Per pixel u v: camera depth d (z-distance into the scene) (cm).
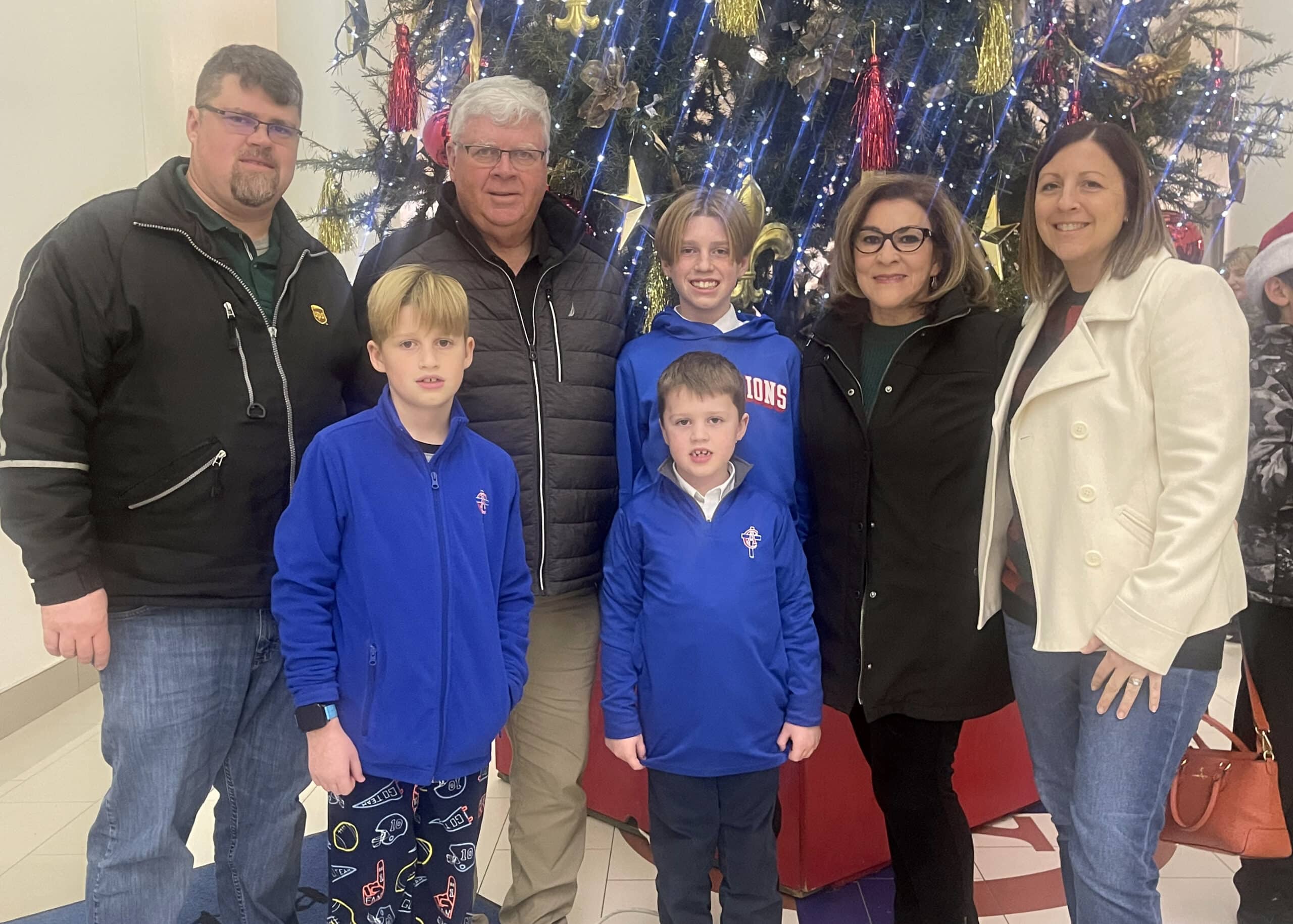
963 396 141
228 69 131
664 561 145
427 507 134
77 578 125
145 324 129
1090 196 121
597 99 189
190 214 133
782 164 210
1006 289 212
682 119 204
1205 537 109
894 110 198
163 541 133
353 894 136
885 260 141
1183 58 217
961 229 145
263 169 133
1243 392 112
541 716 168
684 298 162
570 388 158
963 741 212
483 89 152
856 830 197
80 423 128
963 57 196
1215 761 146
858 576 146
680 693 142
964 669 140
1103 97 223
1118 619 112
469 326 153
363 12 236
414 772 133
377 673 132
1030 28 208
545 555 156
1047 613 122
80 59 295
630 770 221
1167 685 116
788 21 204
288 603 131
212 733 142
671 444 145
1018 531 134
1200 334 112
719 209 155
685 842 148
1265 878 169
